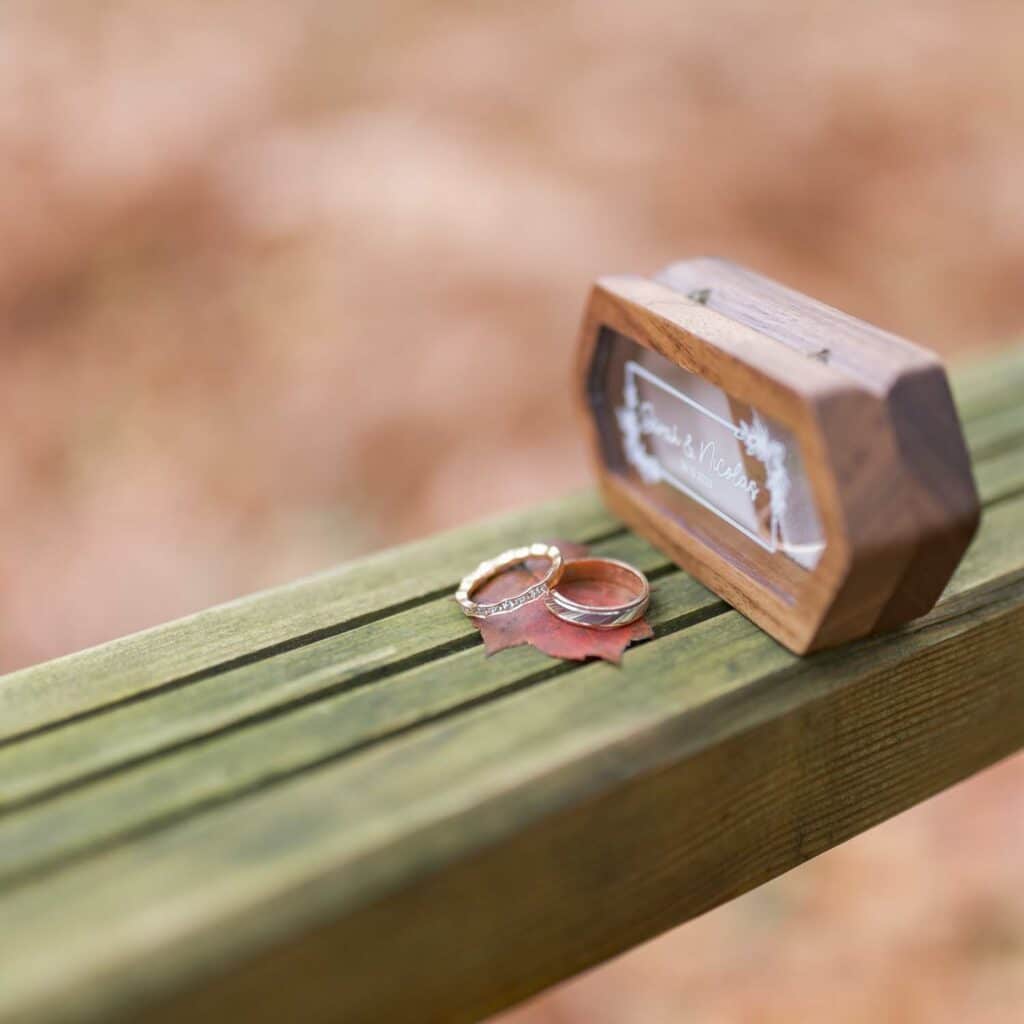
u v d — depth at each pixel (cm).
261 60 212
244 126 199
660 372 63
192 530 145
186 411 160
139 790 57
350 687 59
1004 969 99
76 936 54
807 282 181
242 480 151
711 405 61
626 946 58
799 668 59
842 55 221
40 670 60
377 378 161
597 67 217
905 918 104
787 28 228
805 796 60
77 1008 53
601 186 190
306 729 58
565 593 63
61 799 57
